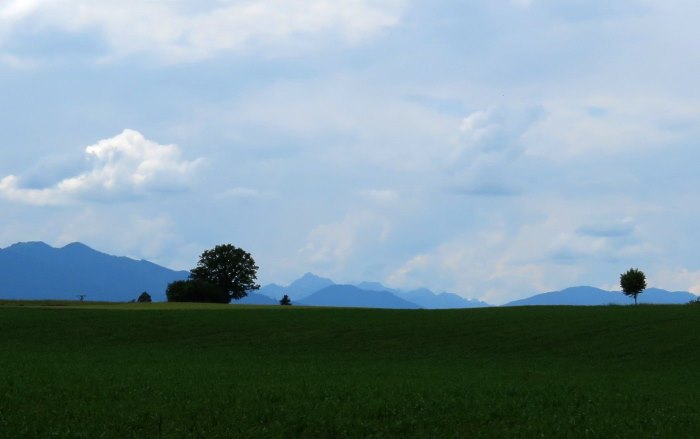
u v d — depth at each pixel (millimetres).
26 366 36750
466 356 52969
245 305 108688
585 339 59406
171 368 37781
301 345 58250
